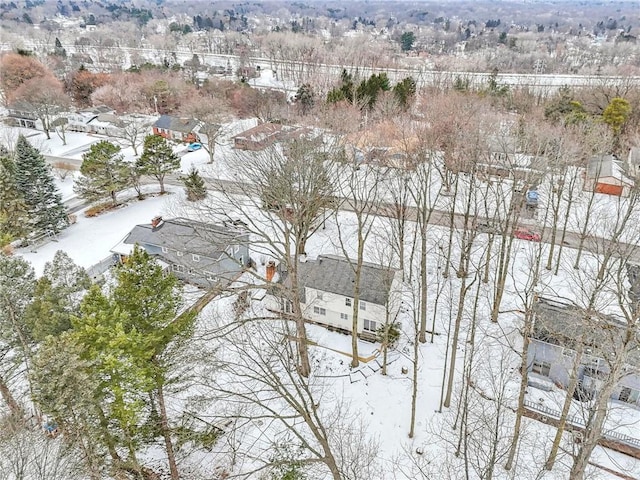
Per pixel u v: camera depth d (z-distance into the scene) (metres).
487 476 16.86
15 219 39.44
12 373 24.77
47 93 74.56
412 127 42.81
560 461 20.88
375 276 28.78
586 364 22.95
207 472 21.42
